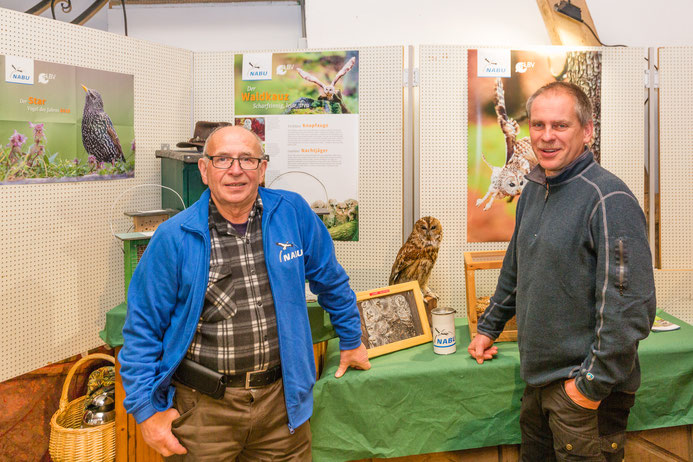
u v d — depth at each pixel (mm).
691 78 2512
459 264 2547
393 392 1959
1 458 2369
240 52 2576
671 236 2566
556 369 1615
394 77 2479
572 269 1541
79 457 2139
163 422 1576
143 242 2062
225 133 1551
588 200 1514
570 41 2961
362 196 2545
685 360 2027
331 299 1864
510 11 3096
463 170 2506
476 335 2064
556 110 1540
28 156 2131
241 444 1618
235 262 1557
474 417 2010
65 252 2270
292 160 2572
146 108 2496
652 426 2051
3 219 2070
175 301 1571
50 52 2172
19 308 2135
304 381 1647
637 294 1430
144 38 3338
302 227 1716
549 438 1779
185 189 2266
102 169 2365
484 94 2477
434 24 3111
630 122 2520
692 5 3080
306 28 3158
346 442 1966
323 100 2529
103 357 2344
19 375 2314
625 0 3074
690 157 2537
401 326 2201
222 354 1539
